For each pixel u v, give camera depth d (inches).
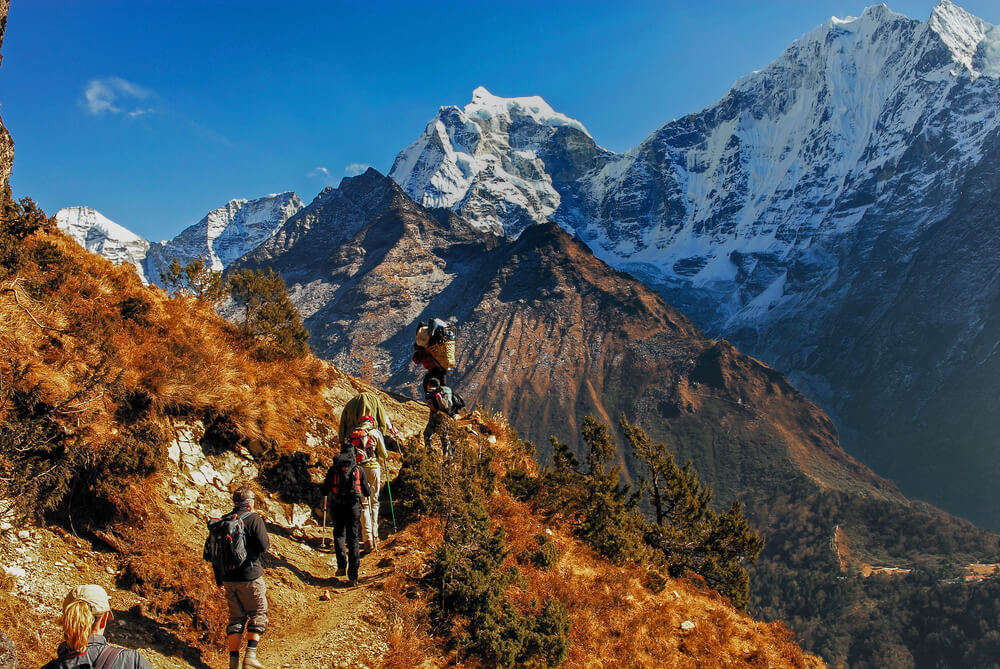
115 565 263.0
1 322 297.1
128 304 382.6
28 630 212.7
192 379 367.9
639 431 874.8
